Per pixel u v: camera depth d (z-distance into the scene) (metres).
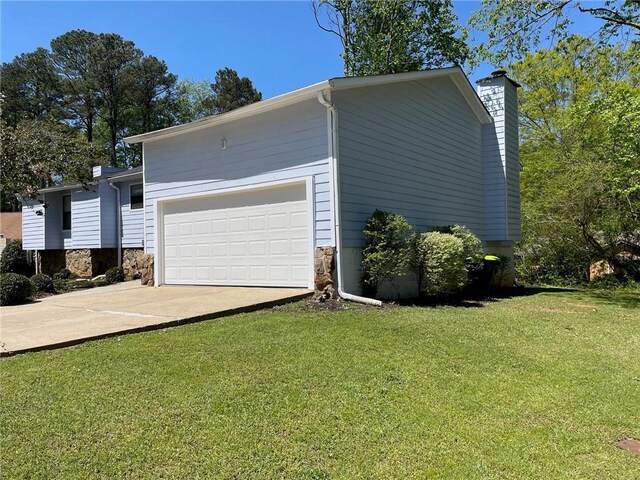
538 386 3.86
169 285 10.04
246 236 8.79
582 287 13.91
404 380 3.85
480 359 4.54
